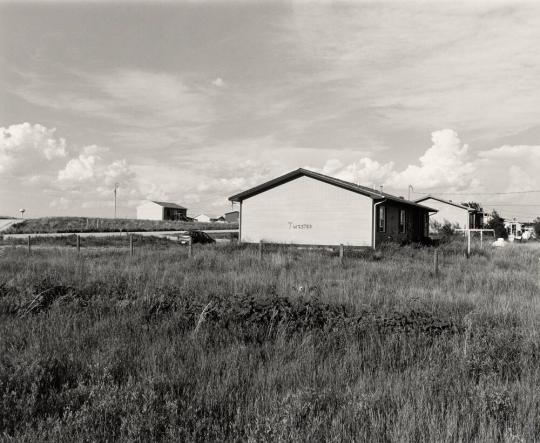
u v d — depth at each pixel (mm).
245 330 6441
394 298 9328
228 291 9672
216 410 3885
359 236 26891
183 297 8234
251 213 29656
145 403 3697
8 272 12609
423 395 4090
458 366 5078
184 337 6055
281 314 7055
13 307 7852
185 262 15766
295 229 28531
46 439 3371
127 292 8727
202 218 128875
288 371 4758
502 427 3674
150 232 57062
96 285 9344
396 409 3904
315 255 18750
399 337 6102
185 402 3941
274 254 18109
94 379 4434
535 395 4156
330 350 5750
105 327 6535
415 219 36406
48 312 7492
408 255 21328
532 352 5660
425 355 5520
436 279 13047
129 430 3379
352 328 6465
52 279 10406
